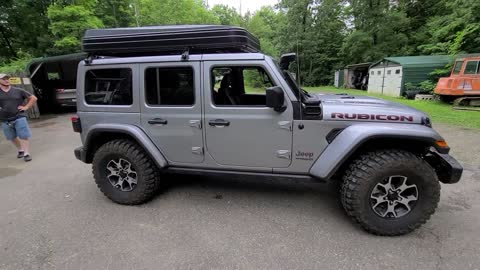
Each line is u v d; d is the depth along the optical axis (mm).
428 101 13000
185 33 2936
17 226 2963
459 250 2428
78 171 4680
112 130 3273
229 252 2471
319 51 31250
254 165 3025
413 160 2541
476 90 10805
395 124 2645
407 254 2395
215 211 3203
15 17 15359
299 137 2807
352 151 2582
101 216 3146
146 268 2287
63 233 2818
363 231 2760
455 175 2596
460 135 6391
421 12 24766
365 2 25266
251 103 3406
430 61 15422
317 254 2420
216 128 3002
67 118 10250
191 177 4227
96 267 2311
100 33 3230
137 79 3125
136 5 22266
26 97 5320
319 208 3238
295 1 30125
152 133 3213
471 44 13562
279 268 2262
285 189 3762
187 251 2494
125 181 3416
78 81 3363
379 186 2641
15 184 4133
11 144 6695
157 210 3258
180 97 3074
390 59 16828
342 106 2834
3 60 15914
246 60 2840
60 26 13398
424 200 2594
